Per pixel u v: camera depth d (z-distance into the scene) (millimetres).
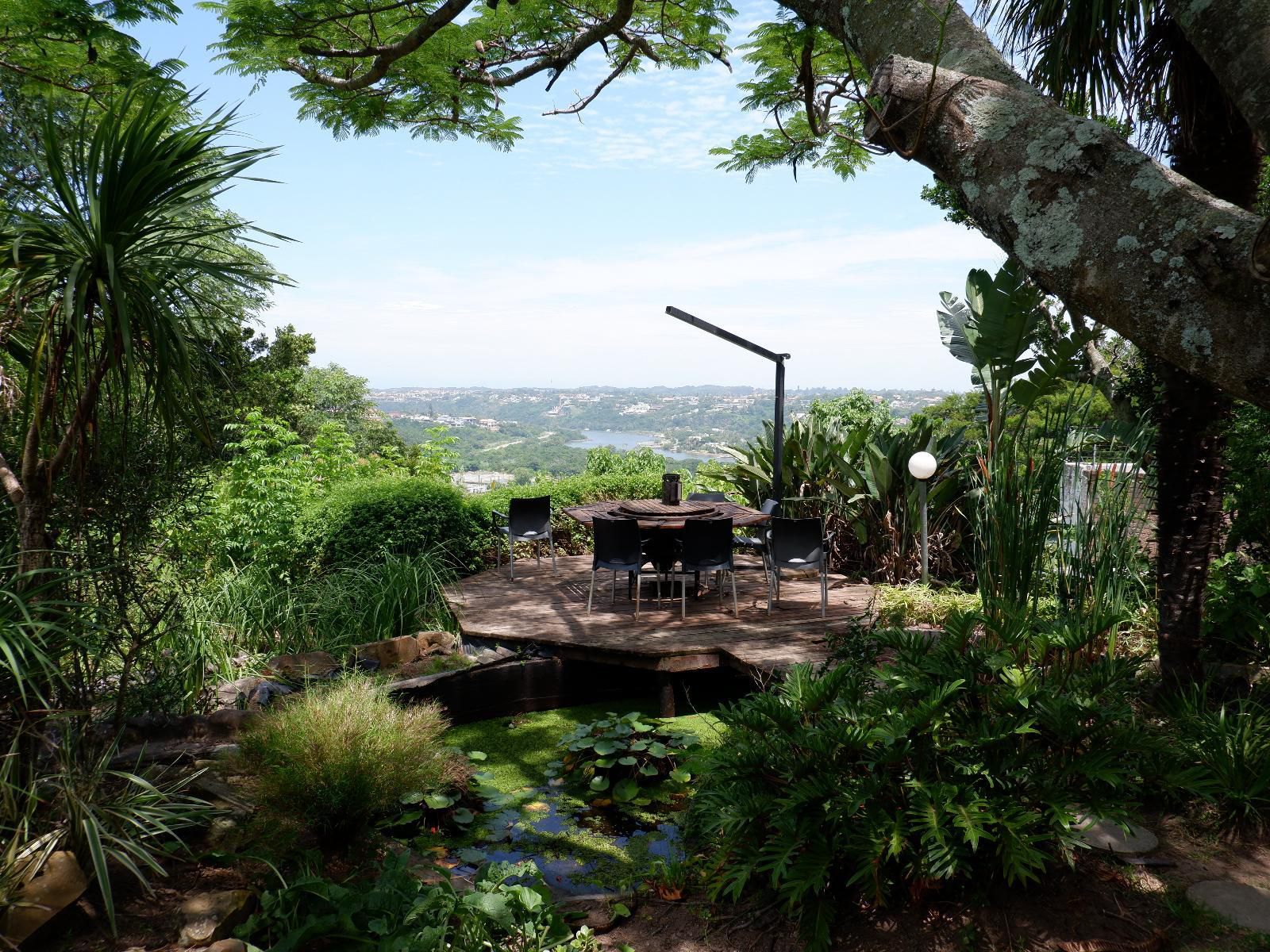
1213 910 2807
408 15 4543
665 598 7203
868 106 1798
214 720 4125
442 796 4004
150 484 3547
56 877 2561
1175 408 4160
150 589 3773
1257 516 4438
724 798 3236
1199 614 4238
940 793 2809
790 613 6703
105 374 2748
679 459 14102
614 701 5844
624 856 3621
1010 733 2906
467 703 5410
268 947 2645
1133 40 2738
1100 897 2883
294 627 5781
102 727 3541
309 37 4453
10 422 3293
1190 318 1288
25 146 2686
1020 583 4027
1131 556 4809
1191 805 3459
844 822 2891
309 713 3557
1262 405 1255
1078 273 1411
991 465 4477
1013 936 2697
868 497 7984
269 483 6938
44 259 2568
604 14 4875
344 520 6957
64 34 4449
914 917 2828
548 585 7629
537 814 4074
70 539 3277
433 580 6680
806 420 9453
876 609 6480
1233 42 1339
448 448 12719
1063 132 1479
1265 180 4848
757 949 2791
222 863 3002
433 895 2770
